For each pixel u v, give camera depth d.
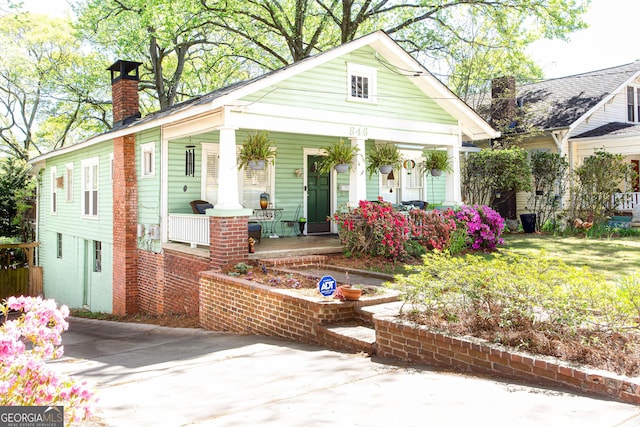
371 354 5.75
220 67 27.38
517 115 19.97
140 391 4.91
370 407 3.93
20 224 24.06
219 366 5.75
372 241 10.48
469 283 5.16
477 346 4.71
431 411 3.74
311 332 6.73
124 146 13.22
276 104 10.09
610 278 8.48
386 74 11.95
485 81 23.88
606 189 15.45
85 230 16.33
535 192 18.17
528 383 4.27
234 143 9.57
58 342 3.38
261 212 13.02
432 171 13.33
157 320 11.12
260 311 7.75
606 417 3.42
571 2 18.00
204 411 4.13
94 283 15.74
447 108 13.11
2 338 2.94
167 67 28.41
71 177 17.67
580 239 14.41
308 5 22.55
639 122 21.00
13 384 2.96
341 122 11.12
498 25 19.94
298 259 9.86
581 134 18.58
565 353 4.33
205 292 9.23
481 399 3.93
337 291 7.09
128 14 19.64
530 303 4.71
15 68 26.16
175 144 12.10
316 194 14.23
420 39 22.53
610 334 4.41
